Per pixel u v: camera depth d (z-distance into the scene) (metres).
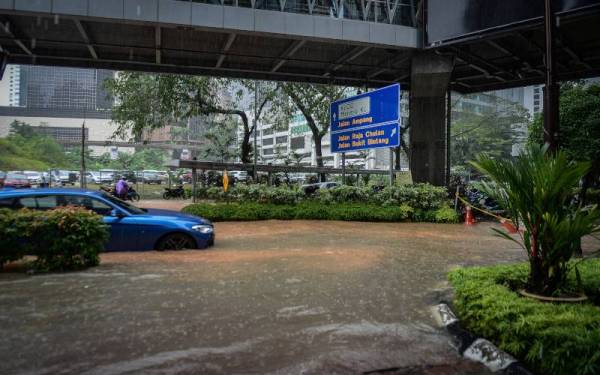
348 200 19.23
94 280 6.59
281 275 7.12
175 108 28.88
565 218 4.73
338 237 12.45
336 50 22.16
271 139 100.31
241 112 31.16
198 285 6.36
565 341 3.39
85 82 178.50
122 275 6.93
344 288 6.36
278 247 10.35
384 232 13.86
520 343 3.75
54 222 7.23
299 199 19.11
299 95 31.38
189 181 50.53
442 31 18.95
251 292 6.02
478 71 26.03
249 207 17.64
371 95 19.00
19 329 4.52
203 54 22.56
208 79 28.30
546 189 4.62
